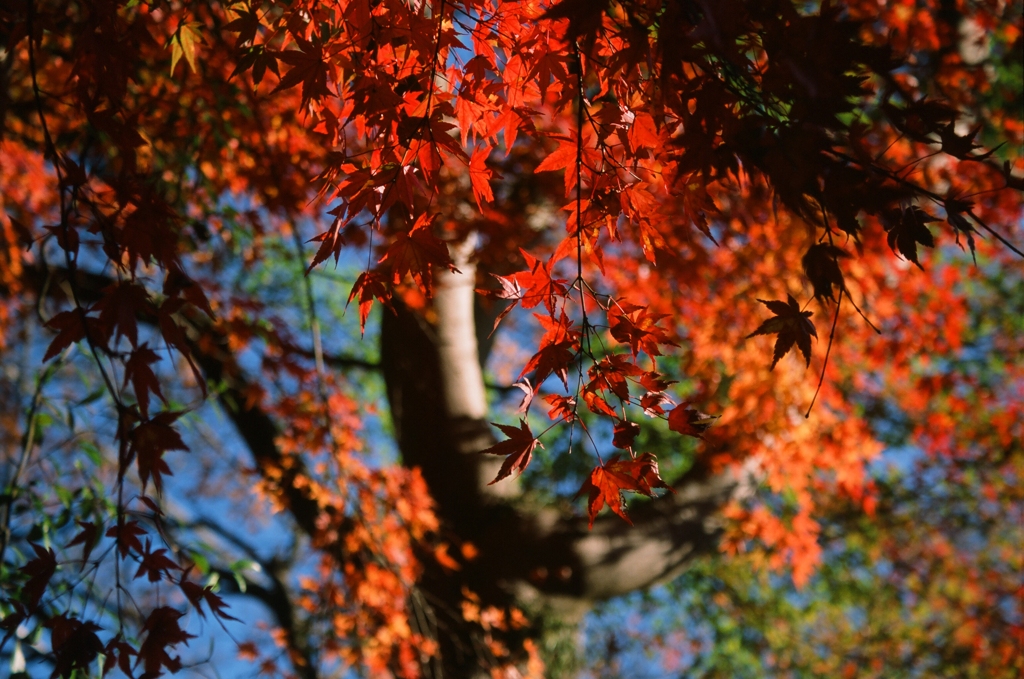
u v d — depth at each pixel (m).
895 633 11.08
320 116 2.57
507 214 7.09
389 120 2.23
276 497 6.39
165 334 2.23
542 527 7.27
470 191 6.98
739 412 6.90
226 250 7.22
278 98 5.60
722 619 11.22
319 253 2.19
